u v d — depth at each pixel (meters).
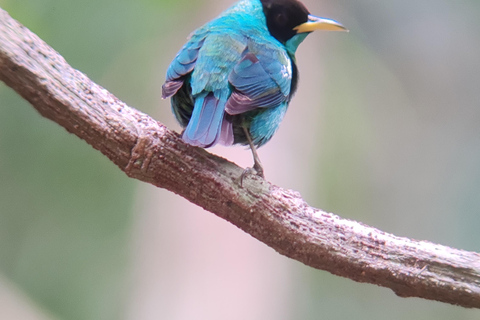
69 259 14.95
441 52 20.45
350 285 15.95
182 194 6.23
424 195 19.36
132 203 14.87
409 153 19.70
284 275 11.58
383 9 19.86
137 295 11.83
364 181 17.09
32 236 15.04
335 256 6.09
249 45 7.43
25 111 15.03
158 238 11.64
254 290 11.27
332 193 16.09
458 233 18.95
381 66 20.05
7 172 14.98
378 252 6.07
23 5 11.50
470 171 19.83
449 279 5.98
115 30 14.46
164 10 13.92
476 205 19.27
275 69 7.38
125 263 14.85
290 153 12.72
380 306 16.08
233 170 6.17
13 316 12.77
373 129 18.44
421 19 20.30
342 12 19.00
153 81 14.68
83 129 6.00
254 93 7.02
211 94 6.80
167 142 6.14
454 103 20.62
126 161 6.13
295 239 6.11
